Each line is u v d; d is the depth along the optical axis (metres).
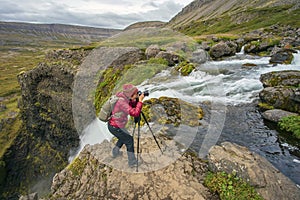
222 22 67.12
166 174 4.19
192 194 3.79
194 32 65.88
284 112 7.30
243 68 14.02
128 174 4.21
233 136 6.40
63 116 14.87
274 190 3.81
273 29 35.81
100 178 4.34
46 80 15.73
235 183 3.92
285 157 5.55
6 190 18.58
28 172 18.64
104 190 4.09
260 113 7.76
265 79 10.17
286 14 52.94
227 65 15.07
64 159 15.63
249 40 25.30
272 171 4.26
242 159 4.32
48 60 15.67
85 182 4.55
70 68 13.60
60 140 15.95
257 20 56.44
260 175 3.95
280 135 6.48
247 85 10.35
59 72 14.24
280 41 22.45
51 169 16.86
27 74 17.20
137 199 3.80
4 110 24.86
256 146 6.00
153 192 3.87
